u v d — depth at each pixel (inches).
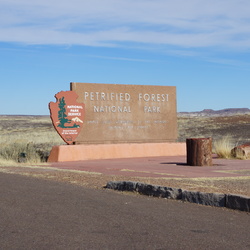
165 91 1127.6
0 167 768.9
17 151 996.6
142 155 1058.7
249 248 246.2
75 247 245.0
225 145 1012.5
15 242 254.8
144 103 1095.6
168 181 522.9
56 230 283.9
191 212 347.9
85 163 864.3
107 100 1042.1
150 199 413.1
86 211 346.9
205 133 2445.9
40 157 987.3
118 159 981.8
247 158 949.2
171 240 260.8
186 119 4025.6
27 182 530.9
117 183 474.9
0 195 424.5
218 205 374.3
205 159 764.0
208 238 266.4
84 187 489.1
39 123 4830.2
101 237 267.0
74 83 999.6
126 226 296.0
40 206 366.9
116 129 1053.2
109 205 374.9
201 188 456.8
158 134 1113.4
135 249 242.1
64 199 402.9
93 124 1021.2
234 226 299.6
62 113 978.7
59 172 657.6
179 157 1038.4
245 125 2910.9
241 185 487.5
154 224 302.7
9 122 5068.9
